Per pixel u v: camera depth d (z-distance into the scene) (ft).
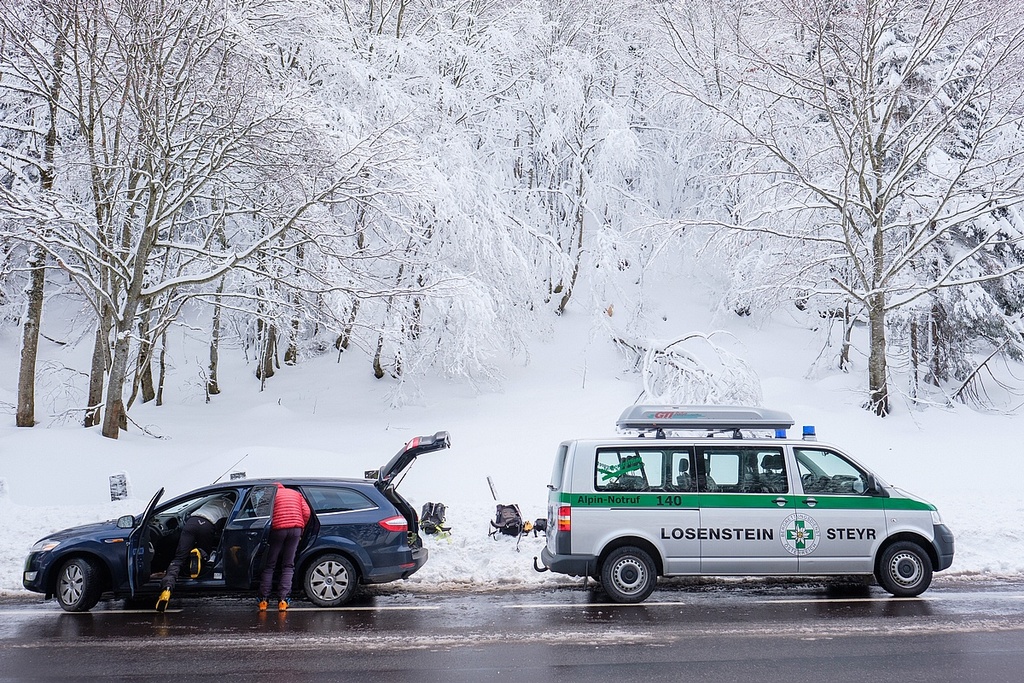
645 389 64.39
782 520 27.50
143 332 63.05
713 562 27.35
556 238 83.15
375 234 71.77
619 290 78.54
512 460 51.34
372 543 27.86
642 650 21.27
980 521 36.27
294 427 64.18
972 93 57.88
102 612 27.27
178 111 53.98
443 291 60.75
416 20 80.69
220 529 28.40
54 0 51.67
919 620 24.36
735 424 28.76
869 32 60.03
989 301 68.64
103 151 55.93
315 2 63.36
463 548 34.19
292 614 26.45
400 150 55.26
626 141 77.66
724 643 21.86
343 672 19.51
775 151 61.67
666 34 80.18
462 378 74.38
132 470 51.70
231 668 19.94
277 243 58.59
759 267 67.97
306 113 53.72
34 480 49.16
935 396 71.41
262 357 79.15
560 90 78.84
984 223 66.59
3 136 65.41
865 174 63.36
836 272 70.28
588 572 27.45
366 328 66.80
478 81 76.33
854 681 18.30
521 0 77.51
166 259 64.75
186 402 77.30
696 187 88.43
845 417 58.23
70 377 80.94
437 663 20.24
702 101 65.57
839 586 30.27
